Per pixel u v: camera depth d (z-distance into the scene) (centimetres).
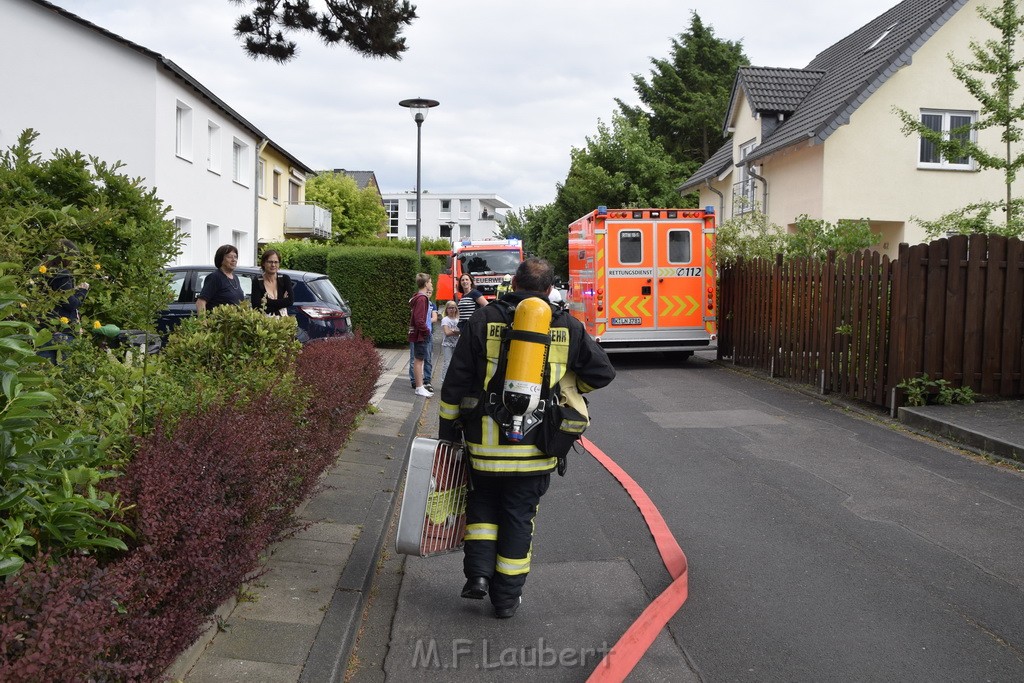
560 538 613
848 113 2016
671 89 5375
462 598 493
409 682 402
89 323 558
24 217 575
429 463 466
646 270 1614
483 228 9831
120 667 264
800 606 488
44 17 1752
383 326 1988
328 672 379
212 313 682
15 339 290
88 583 268
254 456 406
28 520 294
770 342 1462
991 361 1021
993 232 1250
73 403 401
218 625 415
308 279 1334
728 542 599
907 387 1015
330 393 667
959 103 2072
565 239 4322
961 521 639
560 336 454
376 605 494
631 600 500
